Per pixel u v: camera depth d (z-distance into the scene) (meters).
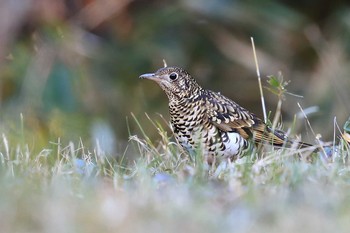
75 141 14.55
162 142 10.59
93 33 18.70
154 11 18.97
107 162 9.76
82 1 18.67
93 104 17.56
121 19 18.83
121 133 17.83
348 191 7.86
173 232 6.69
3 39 17.83
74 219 6.83
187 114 10.09
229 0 18.86
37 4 18.09
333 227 6.78
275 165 8.76
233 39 19.19
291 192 7.91
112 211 6.95
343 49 18.75
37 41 17.64
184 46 19.03
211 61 19.34
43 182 8.19
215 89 19.44
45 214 6.90
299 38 19.20
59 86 17.20
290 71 19.12
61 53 17.59
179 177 8.52
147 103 18.22
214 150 10.09
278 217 7.00
